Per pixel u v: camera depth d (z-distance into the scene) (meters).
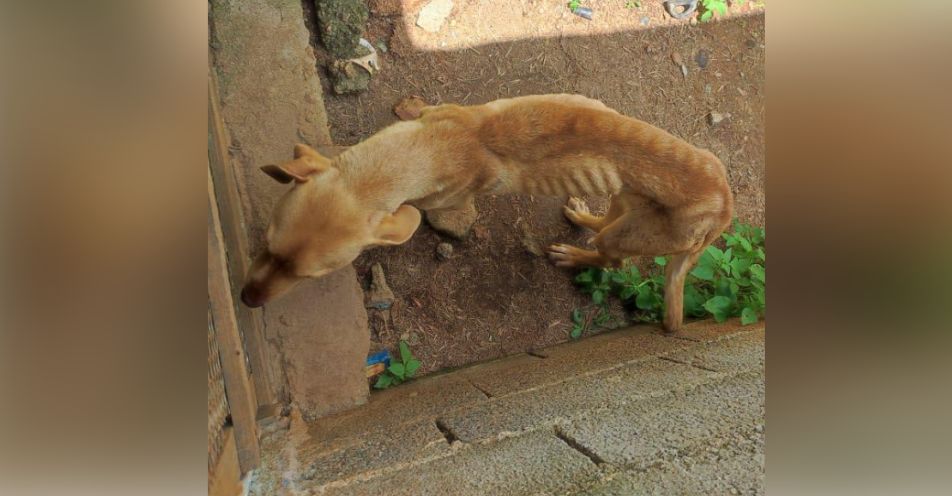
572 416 1.21
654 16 1.79
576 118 1.38
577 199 1.72
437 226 1.61
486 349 1.64
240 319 1.34
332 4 1.55
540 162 1.39
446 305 1.62
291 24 1.51
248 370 1.35
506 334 1.66
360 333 1.49
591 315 1.72
